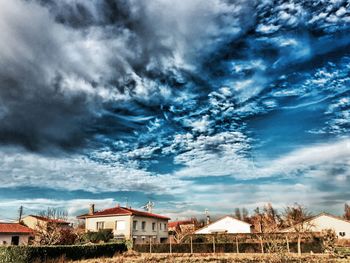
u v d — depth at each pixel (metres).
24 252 27.25
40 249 28.55
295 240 42.12
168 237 64.81
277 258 29.72
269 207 72.00
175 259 32.88
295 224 50.91
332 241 36.16
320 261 27.59
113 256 37.38
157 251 44.62
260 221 68.38
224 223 62.47
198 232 63.25
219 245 42.94
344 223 59.03
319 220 60.12
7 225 53.12
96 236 46.69
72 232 47.38
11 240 50.28
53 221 47.25
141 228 55.12
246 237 47.31
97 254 36.06
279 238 44.75
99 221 53.88
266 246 40.88
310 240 41.38
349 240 54.34
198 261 30.53
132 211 55.59
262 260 30.20
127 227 51.94
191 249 42.47
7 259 27.08
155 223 60.19
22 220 66.56
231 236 47.78
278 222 66.25
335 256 32.19
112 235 48.44
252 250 41.44
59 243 41.34
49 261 28.53
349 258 30.09
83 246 33.94
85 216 54.97
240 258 32.62
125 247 43.12
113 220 52.97
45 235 41.62
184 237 50.62
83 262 29.97
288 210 58.06
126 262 30.19
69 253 31.73
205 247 43.38
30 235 52.56
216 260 31.19
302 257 31.41
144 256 37.41
